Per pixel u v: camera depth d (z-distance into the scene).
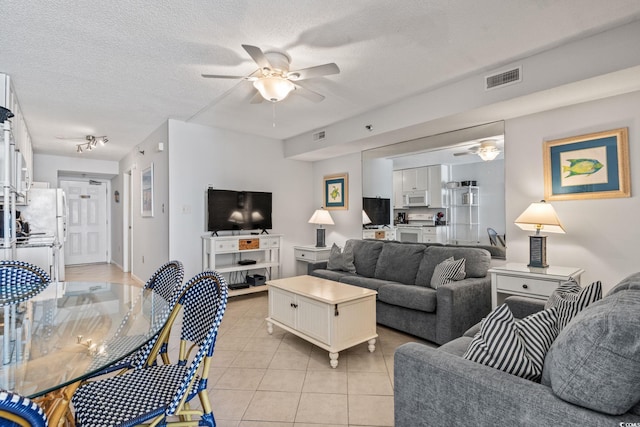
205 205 4.64
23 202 4.75
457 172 3.71
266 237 4.91
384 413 1.97
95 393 1.32
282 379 2.38
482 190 3.50
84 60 2.65
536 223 2.78
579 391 0.98
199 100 3.57
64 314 1.79
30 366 1.22
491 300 3.03
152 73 2.89
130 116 4.16
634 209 2.58
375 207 4.72
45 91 3.29
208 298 1.51
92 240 7.96
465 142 3.63
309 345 3.02
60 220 5.47
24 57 2.59
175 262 2.10
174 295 1.78
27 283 2.34
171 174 4.32
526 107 2.93
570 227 2.90
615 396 0.93
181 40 2.35
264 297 4.77
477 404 1.18
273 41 2.37
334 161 5.47
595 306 1.14
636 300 1.04
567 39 2.36
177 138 4.36
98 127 4.66
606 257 2.71
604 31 2.25
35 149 6.10
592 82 2.39
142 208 5.52
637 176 2.56
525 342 1.31
